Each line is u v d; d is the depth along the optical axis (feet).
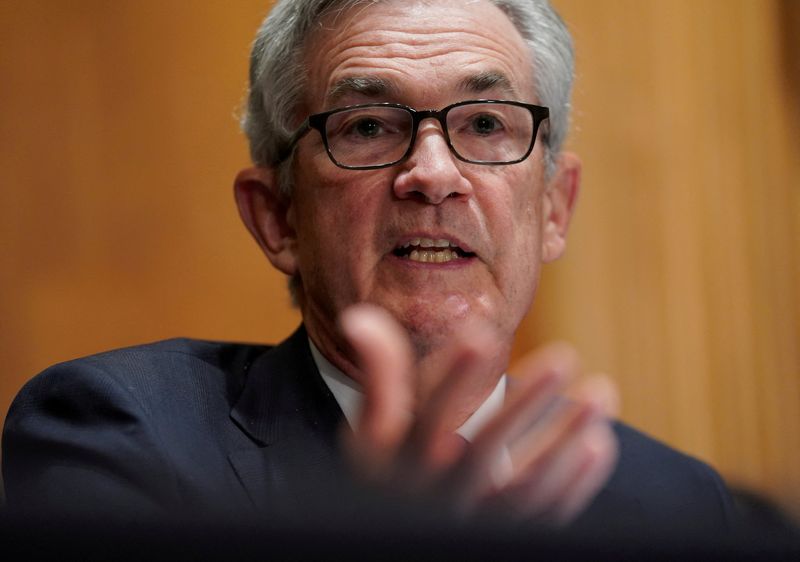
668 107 30.37
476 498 6.89
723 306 30.68
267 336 27.40
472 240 13.20
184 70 27.32
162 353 14.05
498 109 13.65
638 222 30.09
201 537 4.24
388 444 6.89
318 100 14.05
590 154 29.81
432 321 13.14
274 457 12.84
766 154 31.32
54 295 26.53
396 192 13.05
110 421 12.28
